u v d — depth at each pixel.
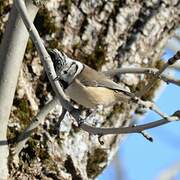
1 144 8.95
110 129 7.20
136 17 11.30
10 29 8.70
